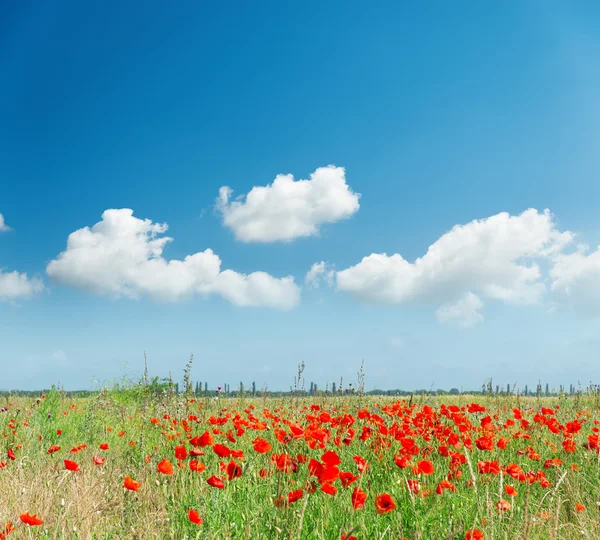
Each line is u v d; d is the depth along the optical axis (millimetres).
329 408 8945
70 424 9484
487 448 5160
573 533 3971
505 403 10734
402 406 8156
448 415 6668
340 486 4750
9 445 6965
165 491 4301
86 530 3885
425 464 4066
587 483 5219
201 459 5281
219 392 9172
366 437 5703
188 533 3773
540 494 5016
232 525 3727
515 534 3654
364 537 3553
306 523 3754
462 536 3506
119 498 5016
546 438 7281
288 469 3980
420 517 3762
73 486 4926
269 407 9680
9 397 11500
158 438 7477
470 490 4730
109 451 7016
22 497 4543
